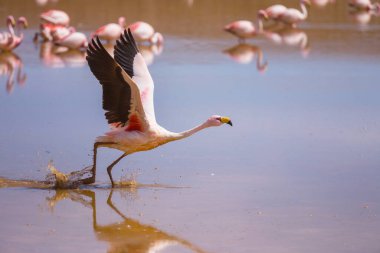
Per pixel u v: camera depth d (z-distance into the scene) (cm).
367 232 1018
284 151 1419
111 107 1127
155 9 3438
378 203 1137
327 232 1016
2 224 1027
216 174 1276
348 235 1006
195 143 1473
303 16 3094
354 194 1177
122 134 1176
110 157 1366
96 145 1195
